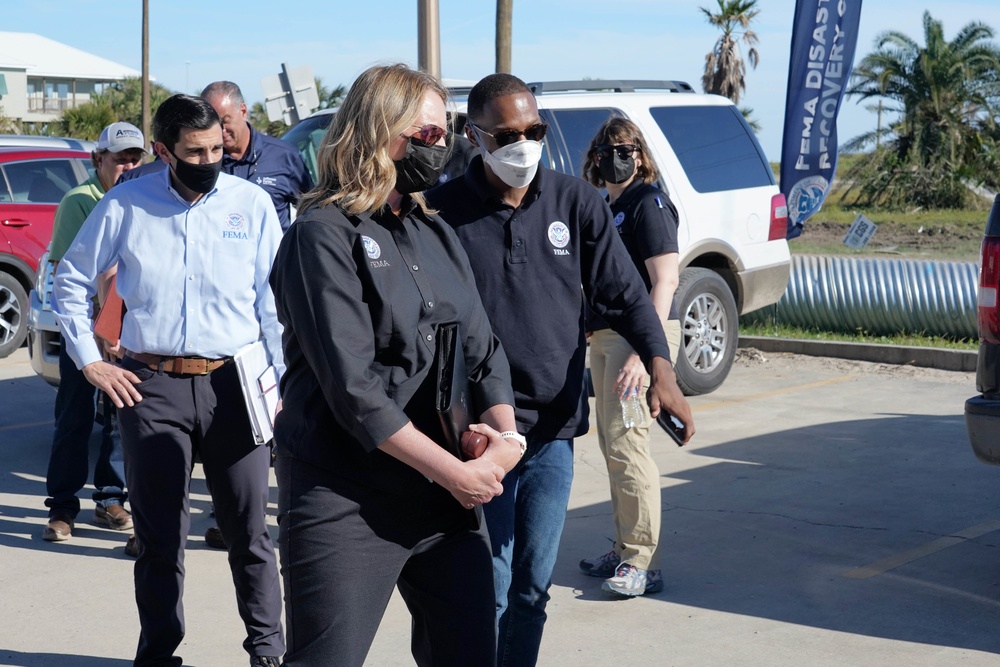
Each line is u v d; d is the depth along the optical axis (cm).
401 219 245
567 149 773
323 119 801
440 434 243
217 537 513
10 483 627
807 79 1048
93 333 412
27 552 509
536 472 314
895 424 742
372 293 233
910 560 478
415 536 243
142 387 355
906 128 3444
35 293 705
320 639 236
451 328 244
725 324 844
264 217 374
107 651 399
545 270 313
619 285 317
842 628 405
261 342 366
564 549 500
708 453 671
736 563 478
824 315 1082
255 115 4081
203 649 399
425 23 912
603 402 437
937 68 3341
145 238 361
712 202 830
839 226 2703
